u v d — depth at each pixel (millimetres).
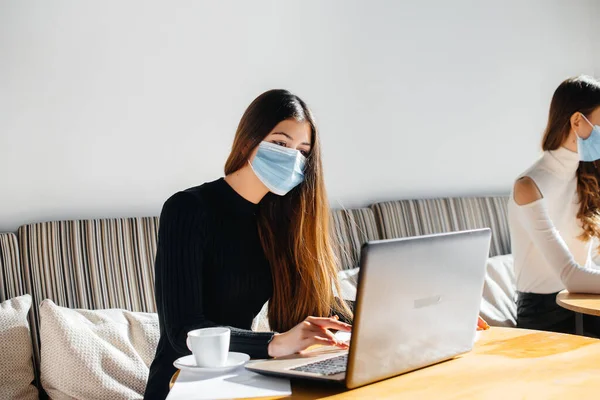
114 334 2326
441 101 3758
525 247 2568
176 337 1576
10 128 2623
